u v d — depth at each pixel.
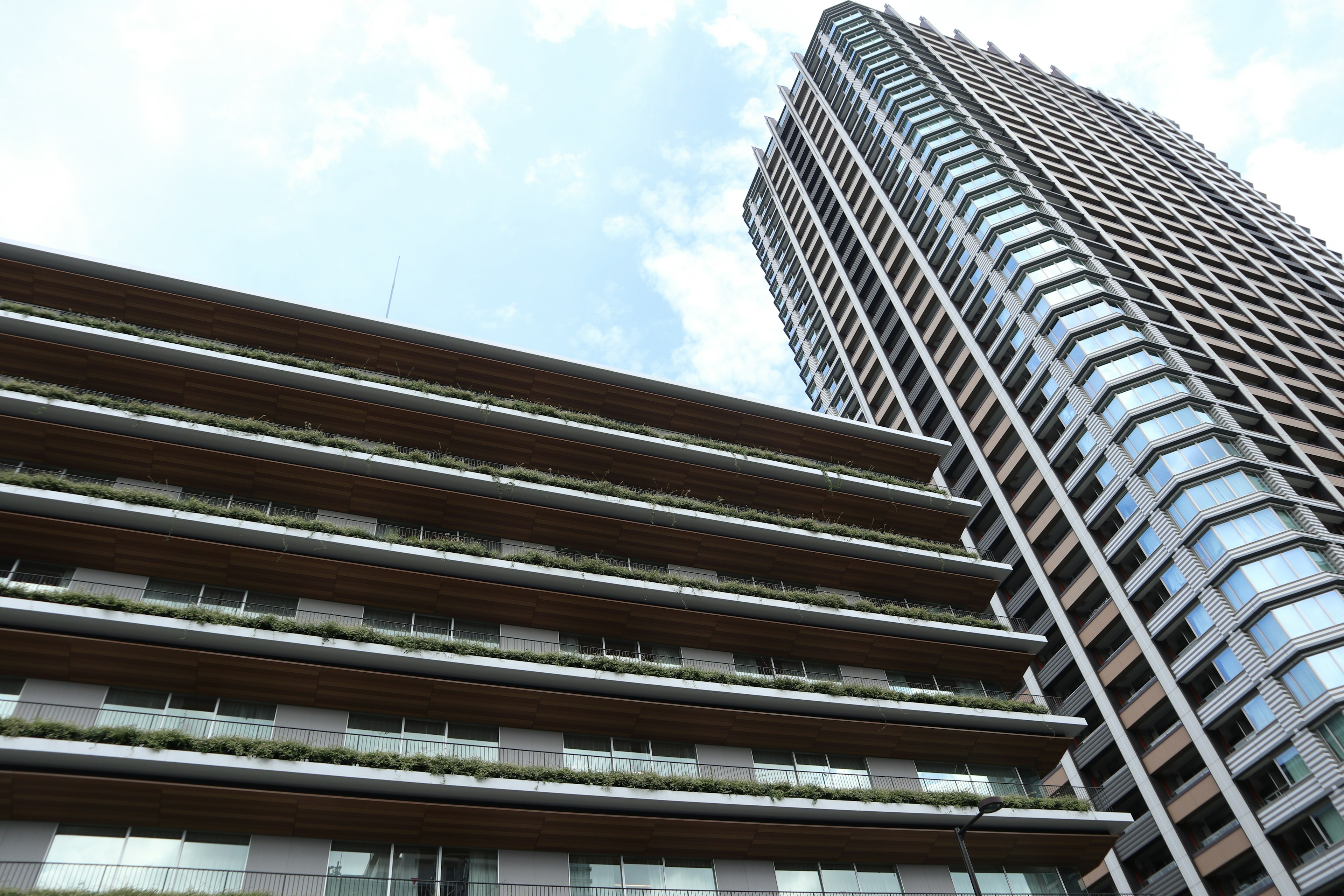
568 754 30.00
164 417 31.03
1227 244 83.38
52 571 27.12
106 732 22.95
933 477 54.19
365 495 33.16
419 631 31.06
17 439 29.16
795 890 29.58
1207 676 43.66
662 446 41.09
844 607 38.06
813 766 33.41
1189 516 45.75
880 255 82.62
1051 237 64.56
